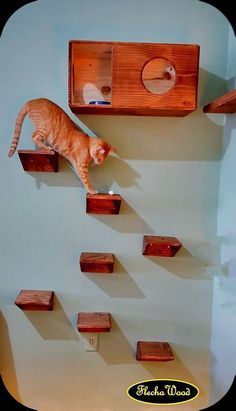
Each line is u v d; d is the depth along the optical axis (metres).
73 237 1.34
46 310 1.31
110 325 1.32
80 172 1.22
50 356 1.39
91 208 1.27
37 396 1.41
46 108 1.19
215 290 1.37
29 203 1.32
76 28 1.25
